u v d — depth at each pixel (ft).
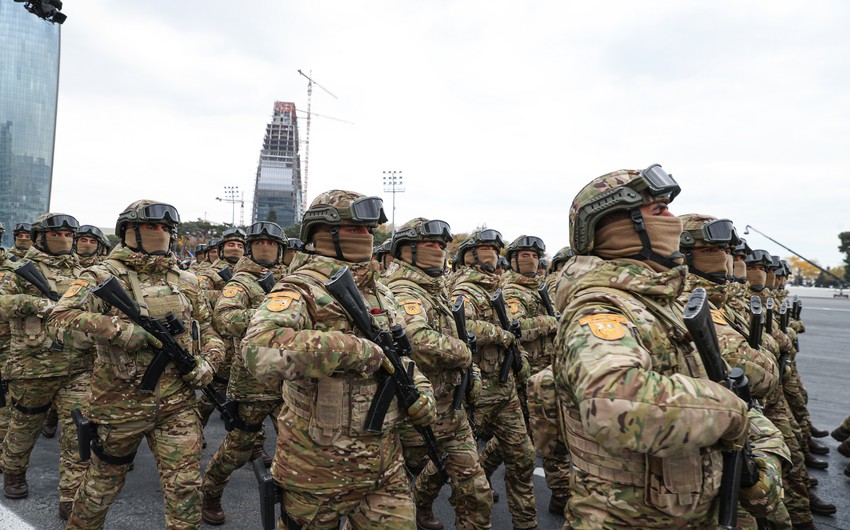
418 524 13.48
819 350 46.01
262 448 18.60
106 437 10.88
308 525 8.11
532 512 13.01
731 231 10.09
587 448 5.98
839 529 14.40
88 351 15.06
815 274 313.94
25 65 261.24
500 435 13.41
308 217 9.22
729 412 5.06
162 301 11.84
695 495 5.47
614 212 6.37
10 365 14.60
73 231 19.49
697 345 5.71
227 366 19.06
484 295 16.22
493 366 13.46
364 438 8.11
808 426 19.17
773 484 6.20
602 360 5.12
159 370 11.00
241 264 19.26
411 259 13.92
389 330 9.07
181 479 10.94
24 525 13.35
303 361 7.42
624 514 5.65
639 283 6.02
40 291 16.87
